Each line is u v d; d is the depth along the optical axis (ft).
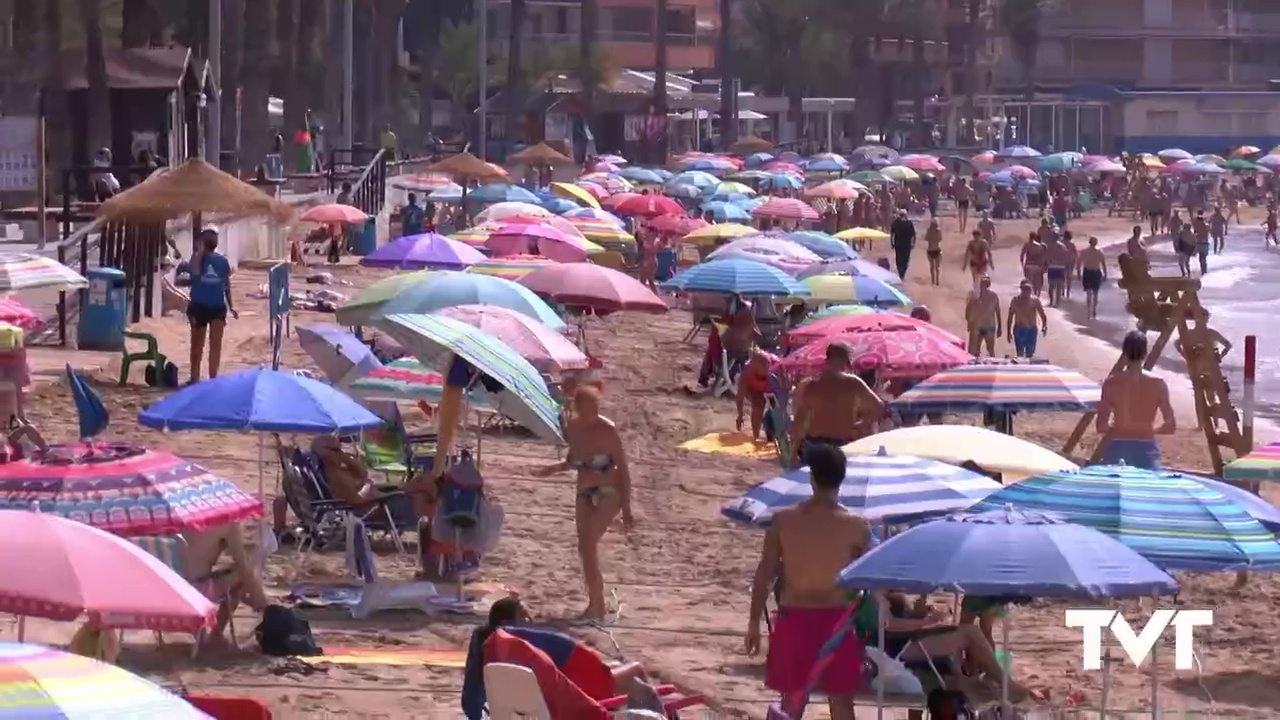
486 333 156.15
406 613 148.77
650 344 383.45
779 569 118.32
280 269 259.60
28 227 367.66
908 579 96.07
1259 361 440.45
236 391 150.41
